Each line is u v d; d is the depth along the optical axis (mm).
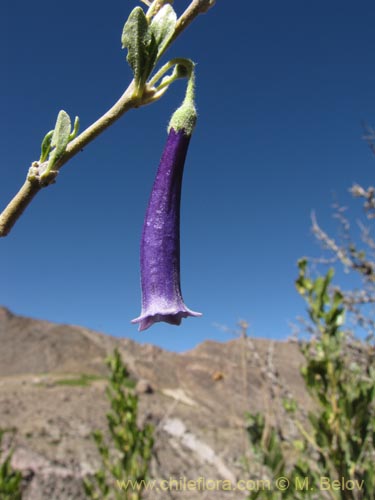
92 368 32219
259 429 4129
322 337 3639
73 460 10875
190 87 1682
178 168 1668
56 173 1270
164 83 1365
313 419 3496
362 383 3604
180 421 13875
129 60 1280
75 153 1284
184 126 1663
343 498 3260
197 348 27891
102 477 5512
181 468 10391
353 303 5023
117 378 5645
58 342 37219
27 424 14062
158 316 1604
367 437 3311
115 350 5820
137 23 1257
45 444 11797
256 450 4082
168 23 1294
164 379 24500
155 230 1653
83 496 9477
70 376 28031
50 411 16250
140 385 21531
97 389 21828
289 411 4266
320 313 3686
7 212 1271
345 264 5238
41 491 9195
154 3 1356
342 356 4012
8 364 34094
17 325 41156
